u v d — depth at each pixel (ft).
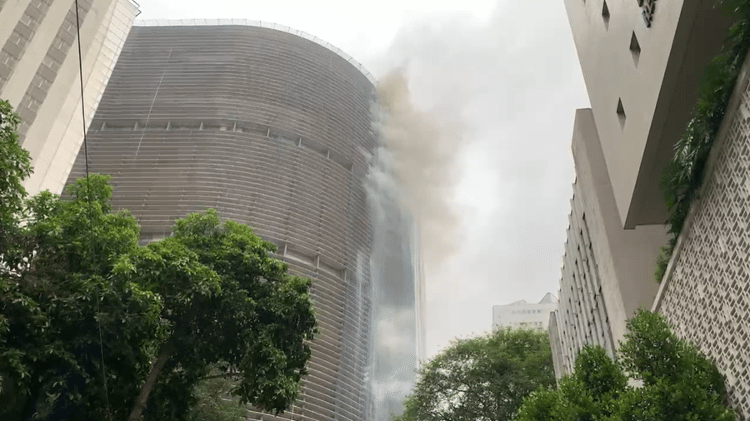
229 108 295.89
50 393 54.95
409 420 140.77
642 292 82.99
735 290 51.67
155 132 282.97
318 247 267.18
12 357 51.90
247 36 331.57
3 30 167.22
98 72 198.70
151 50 322.75
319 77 336.29
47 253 59.57
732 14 56.03
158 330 63.16
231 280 69.62
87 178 62.64
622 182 79.00
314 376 227.81
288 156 287.48
